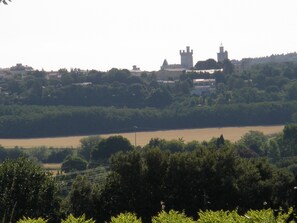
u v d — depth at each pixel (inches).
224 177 5890.8
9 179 5388.8
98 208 5802.2
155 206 5802.2
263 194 5856.3
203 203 5866.1
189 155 6092.5
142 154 6131.9
